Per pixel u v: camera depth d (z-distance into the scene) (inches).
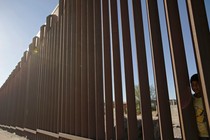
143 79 108.3
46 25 335.3
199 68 81.4
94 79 166.1
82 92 177.6
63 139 212.5
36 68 382.3
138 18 118.3
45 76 312.5
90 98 162.9
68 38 230.1
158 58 100.0
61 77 246.5
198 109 93.1
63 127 217.9
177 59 88.4
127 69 122.1
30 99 401.4
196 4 84.9
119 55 135.6
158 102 94.8
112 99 137.9
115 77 131.6
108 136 130.5
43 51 346.6
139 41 114.0
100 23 166.2
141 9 120.7
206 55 79.9
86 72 181.3
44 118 294.0
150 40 104.5
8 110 727.1
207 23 83.5
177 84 86.0
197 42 80.9
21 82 534.3
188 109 84.0
